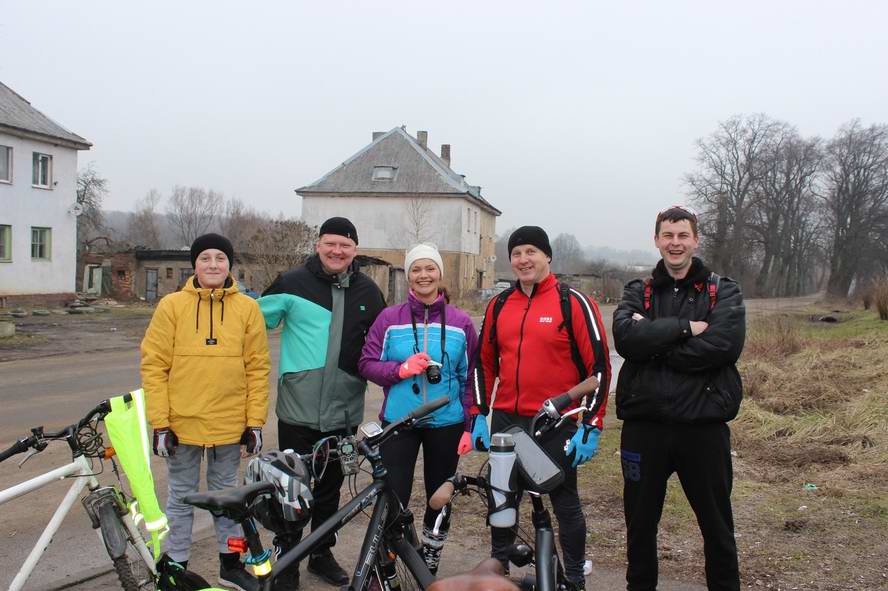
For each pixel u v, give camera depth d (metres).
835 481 5.62
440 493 2.68
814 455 6.39
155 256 33.75
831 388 9.38
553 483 2.77
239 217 68.56
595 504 5.24
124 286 33.97
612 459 6.42
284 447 4.03
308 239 27.45
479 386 3.83
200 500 2.41
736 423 7.67
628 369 3.43
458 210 41.50
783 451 6.62
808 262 63.44
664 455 3.34
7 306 26.00
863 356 12.29
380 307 4.17
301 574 4.11
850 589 3.75
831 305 37.56
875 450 6.45
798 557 4.17
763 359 12.61
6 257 26.11
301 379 3.95
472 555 4.36
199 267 3.72
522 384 3.68
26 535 4.75
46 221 27.64
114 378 11.38
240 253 27.91
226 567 3.68
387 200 42.06
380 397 10.24
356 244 4.09
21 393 9.96
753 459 6.43
